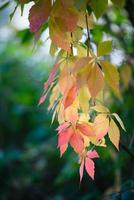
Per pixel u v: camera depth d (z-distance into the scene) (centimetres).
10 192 502
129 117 287
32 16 142
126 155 280
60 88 145
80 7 139
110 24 279
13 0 190
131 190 209
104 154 298
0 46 595
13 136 579
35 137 489
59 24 143
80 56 150
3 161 487
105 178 349
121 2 148
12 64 563
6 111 579
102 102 154
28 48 552
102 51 141
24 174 510
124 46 277
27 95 501
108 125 148
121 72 246
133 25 233
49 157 498
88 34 148
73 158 325
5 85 571
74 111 147
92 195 299
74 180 400
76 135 148
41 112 463
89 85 136
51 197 479
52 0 142
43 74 456
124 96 285
